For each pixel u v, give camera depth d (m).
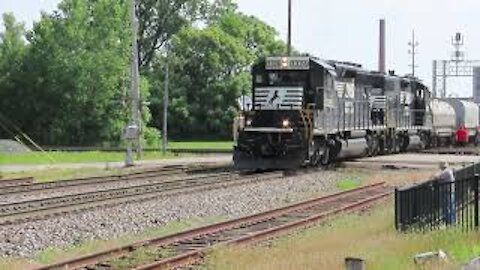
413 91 75.56
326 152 54.97
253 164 52.75
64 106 111.06
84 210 31.02
